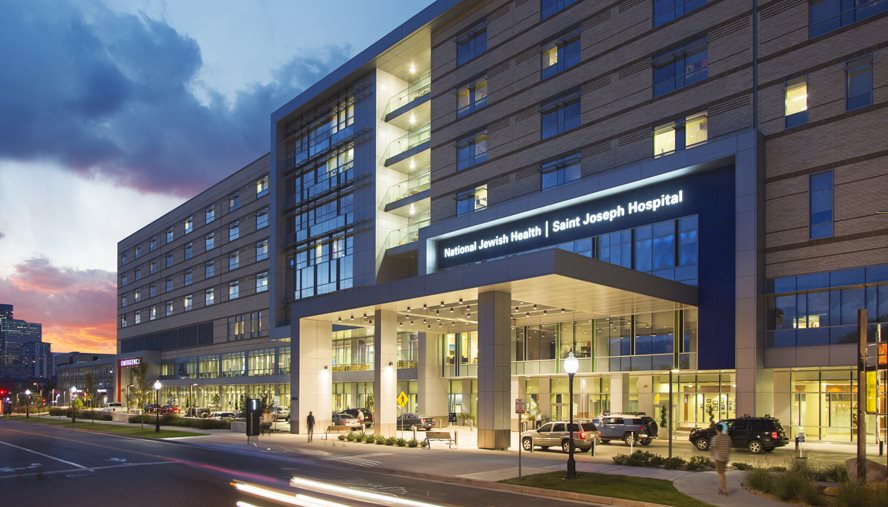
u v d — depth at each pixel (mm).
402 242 62281
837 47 34531
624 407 43938
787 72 36188
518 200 47344
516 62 50344
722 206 37938
